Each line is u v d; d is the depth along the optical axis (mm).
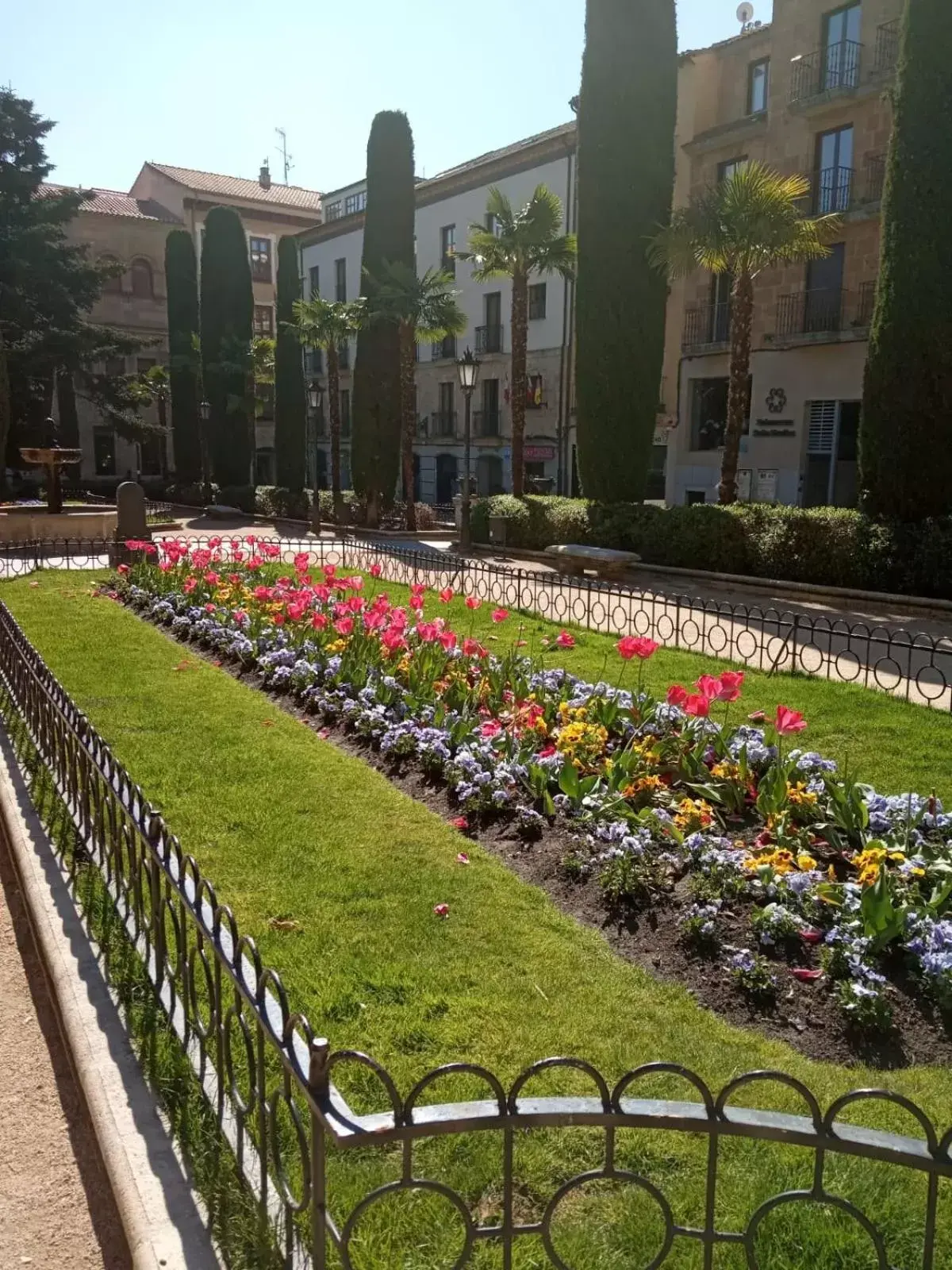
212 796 5488
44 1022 3664
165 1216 2400
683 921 3906
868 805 4820
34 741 6234
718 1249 2359
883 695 8008
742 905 4027
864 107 21172
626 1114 1888
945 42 13344
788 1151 2717
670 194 18484
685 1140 2752
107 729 6863
